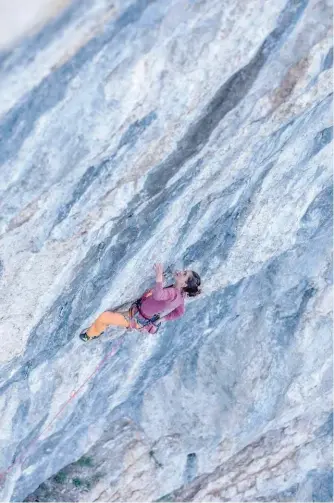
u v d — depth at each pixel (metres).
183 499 47.12
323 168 36.19
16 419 37.19
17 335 32.22
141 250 33.00
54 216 28.94
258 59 29.11
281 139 33.06
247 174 33.53
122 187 29.72
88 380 38.94
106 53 26.86
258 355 43.16
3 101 26.48
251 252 37.62
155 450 46.81
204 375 44.53
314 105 32.31
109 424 47.22
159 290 29.73
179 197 32.12
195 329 41.09
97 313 34.34
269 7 28.08
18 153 26.36
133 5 27.58
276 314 42.44
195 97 28.31
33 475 43.59
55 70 26.78
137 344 38.84
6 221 27.88
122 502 46.75
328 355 43.00
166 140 29.11
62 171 27.53
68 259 30.94
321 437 46.44
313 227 38.62
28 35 27.56
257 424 44.41
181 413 45.84
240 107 30.36
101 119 26.94
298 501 47.06
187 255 35.41
